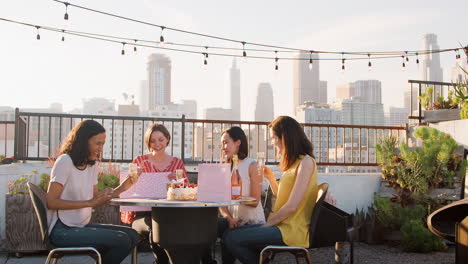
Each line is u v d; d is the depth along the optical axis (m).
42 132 29.94
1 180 5.44
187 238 3.02
